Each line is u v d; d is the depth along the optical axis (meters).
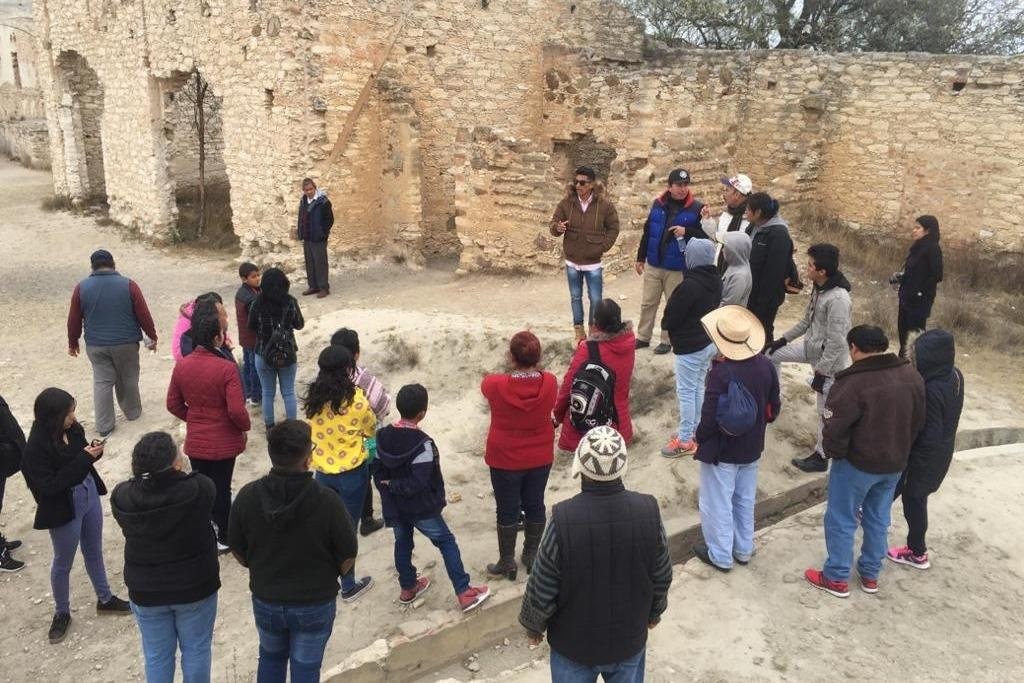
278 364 7.66
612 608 3.39
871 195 15.05
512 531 5.68
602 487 3.40
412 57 15.59
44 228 20.50
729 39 23.47
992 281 12.59
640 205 12.68
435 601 5.78
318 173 14.63
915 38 21.41
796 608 5.21
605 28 18.67
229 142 16.14
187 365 5.93
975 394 8.68
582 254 8.73
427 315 10.73
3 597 6.15
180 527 4.11
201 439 6.00
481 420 8.91
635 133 12.76
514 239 13.36
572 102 17.34
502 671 5.10
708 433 5.25
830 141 15.45
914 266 8.48
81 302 8.31
